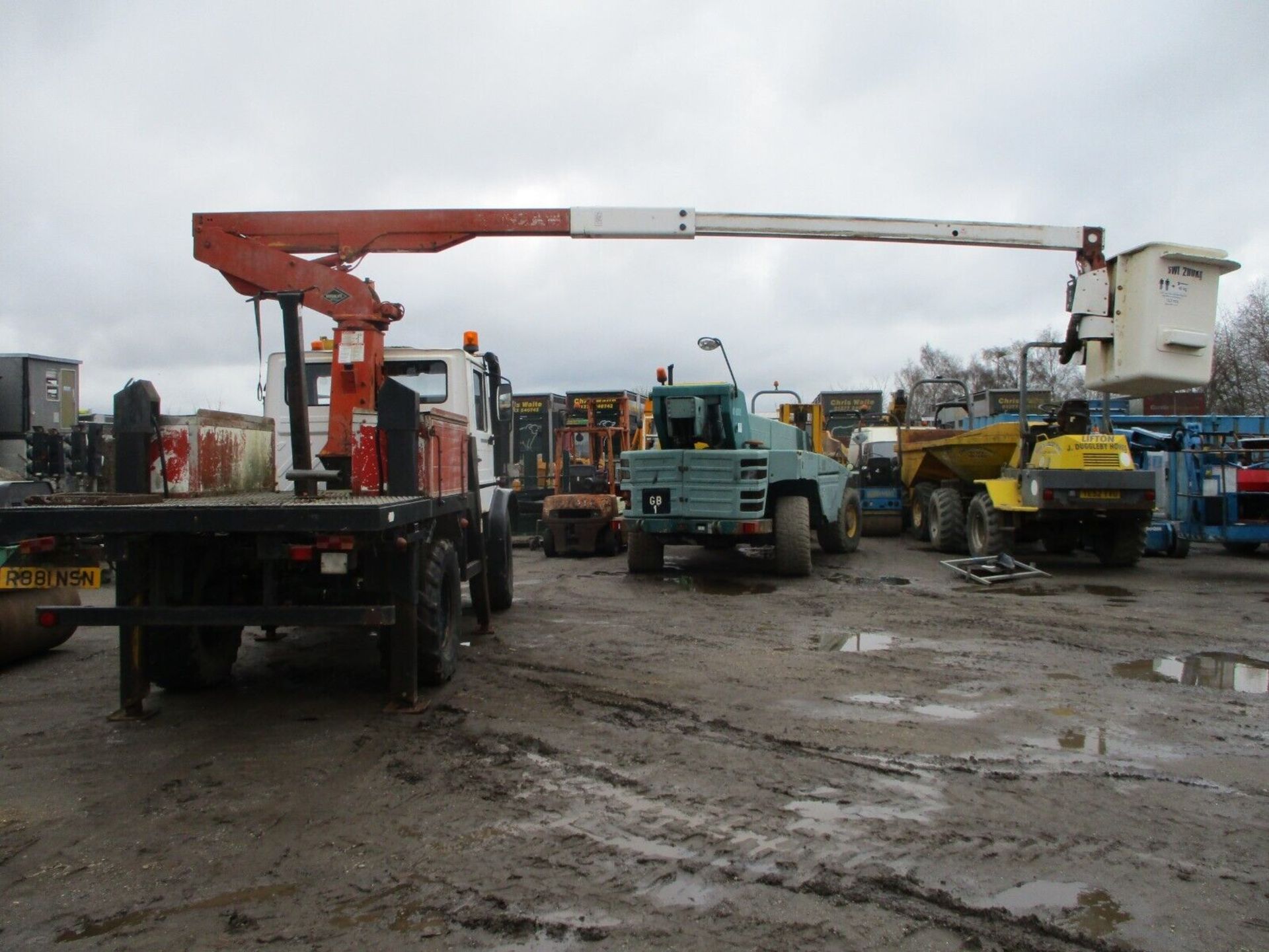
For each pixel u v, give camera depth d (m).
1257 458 12.64
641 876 3.25
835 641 7.39
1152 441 13.86
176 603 5.21
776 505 11.52
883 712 5.32
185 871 3.33
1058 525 12.12
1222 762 4.45
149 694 5.74
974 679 6.11
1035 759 4.49
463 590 10.41
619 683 6.01
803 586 10.68
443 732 4.95
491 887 3.17
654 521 11.13
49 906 3.08
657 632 7.85
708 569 12.38
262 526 4.48
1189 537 12.47
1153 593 9.86
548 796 4.02
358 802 3.96
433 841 3.56
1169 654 6.88
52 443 14.69
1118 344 8.81
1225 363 34.72
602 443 17.66
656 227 7.97
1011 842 3.52
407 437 5.14
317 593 5.45
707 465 10.88
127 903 3.10
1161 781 4.20
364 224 7.31
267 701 5.61
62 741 4.86
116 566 4.75
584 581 11.34
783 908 3.02
